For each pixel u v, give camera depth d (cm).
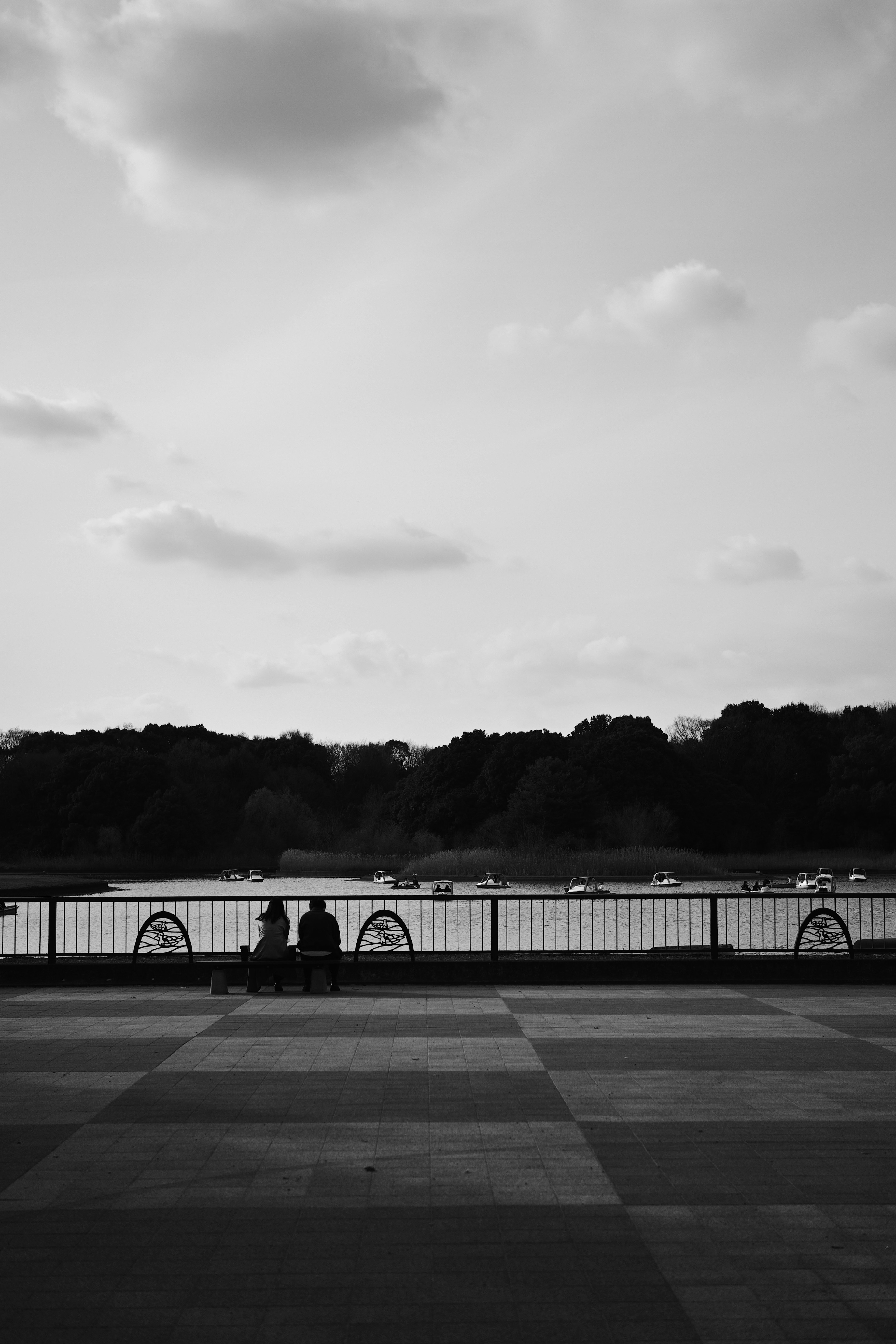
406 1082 1239
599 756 12794
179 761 14662
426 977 2069
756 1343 611
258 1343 613
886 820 13188
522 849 10962
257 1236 771
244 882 10488
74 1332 627
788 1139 1010
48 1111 1116
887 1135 1024
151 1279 701
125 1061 1361
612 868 9675
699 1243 756
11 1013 1741
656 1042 1482
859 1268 713
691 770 13250
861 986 2055
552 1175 906
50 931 2088
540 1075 1273
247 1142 1001
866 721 14825
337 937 2012
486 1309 655
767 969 2069
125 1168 928
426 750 18850
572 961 2075
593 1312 650
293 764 17000
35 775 13638
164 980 2067
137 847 12219
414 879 9138
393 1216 810
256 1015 1714
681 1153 965
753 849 13238
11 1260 733
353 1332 627
